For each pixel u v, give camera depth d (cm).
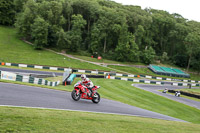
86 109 1077
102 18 9044
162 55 10538
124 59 8562
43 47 7875
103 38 9425
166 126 938
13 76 1961
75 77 3853
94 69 6150
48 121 665
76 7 9906
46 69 4622
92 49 8488
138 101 2361
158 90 3922
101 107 1220
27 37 8719
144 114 1348
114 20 9181
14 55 6250
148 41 10412
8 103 895
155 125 911
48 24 7794
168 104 2495
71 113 870
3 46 7044
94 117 859
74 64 6294
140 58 9256
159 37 11506
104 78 4500
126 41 8756
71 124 678
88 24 10006
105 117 907
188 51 9638
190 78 8312
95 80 3847
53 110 880
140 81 4938
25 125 586
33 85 1573
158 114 1568
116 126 754
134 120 956
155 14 11888
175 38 11300
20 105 902
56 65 5841
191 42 9594
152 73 7638
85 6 9869
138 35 9588
